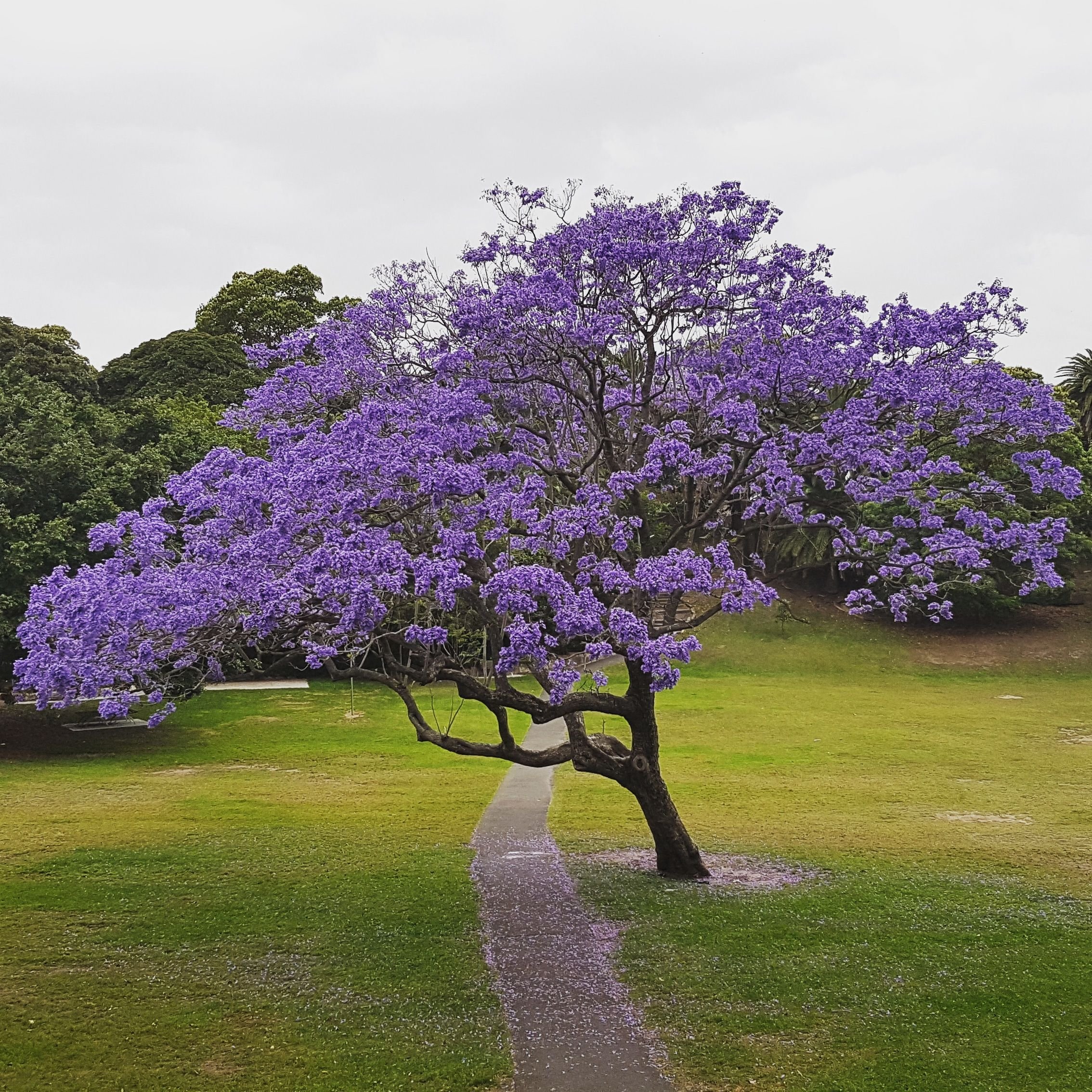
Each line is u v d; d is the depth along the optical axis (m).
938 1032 10.28
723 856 17.34
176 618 11.44
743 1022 10.52
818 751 28.44
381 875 15.93
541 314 13.44
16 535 26.69
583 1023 10.53
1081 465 44.94
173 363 52.44
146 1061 9.67
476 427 14.28
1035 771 25.69
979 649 47.91
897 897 14.75
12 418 29.92
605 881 15.66
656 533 18.67
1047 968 11.91
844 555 15.56
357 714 34.41
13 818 19.73
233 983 11.52
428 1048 9.98
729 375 15.14
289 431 14.47
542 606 13.34
